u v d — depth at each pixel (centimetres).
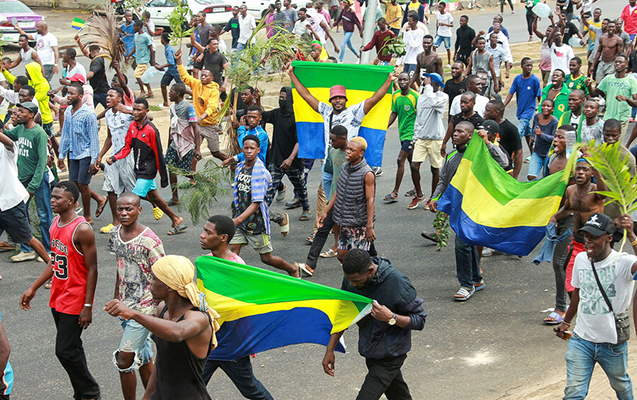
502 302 788
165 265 409
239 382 542
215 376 646
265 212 782
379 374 502
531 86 1299
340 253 823
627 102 1118
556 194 738
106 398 606
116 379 637
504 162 795
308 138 984
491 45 1727
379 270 497
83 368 574
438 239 925
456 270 886
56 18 2838
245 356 538
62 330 564
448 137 1092
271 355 680
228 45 2395
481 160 794
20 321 755
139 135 946
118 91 1012
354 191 793
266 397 549
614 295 491
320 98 966
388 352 498
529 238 762
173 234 1016
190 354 414
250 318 535
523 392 594
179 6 1171
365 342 508
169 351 412
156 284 417
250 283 534
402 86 1104
